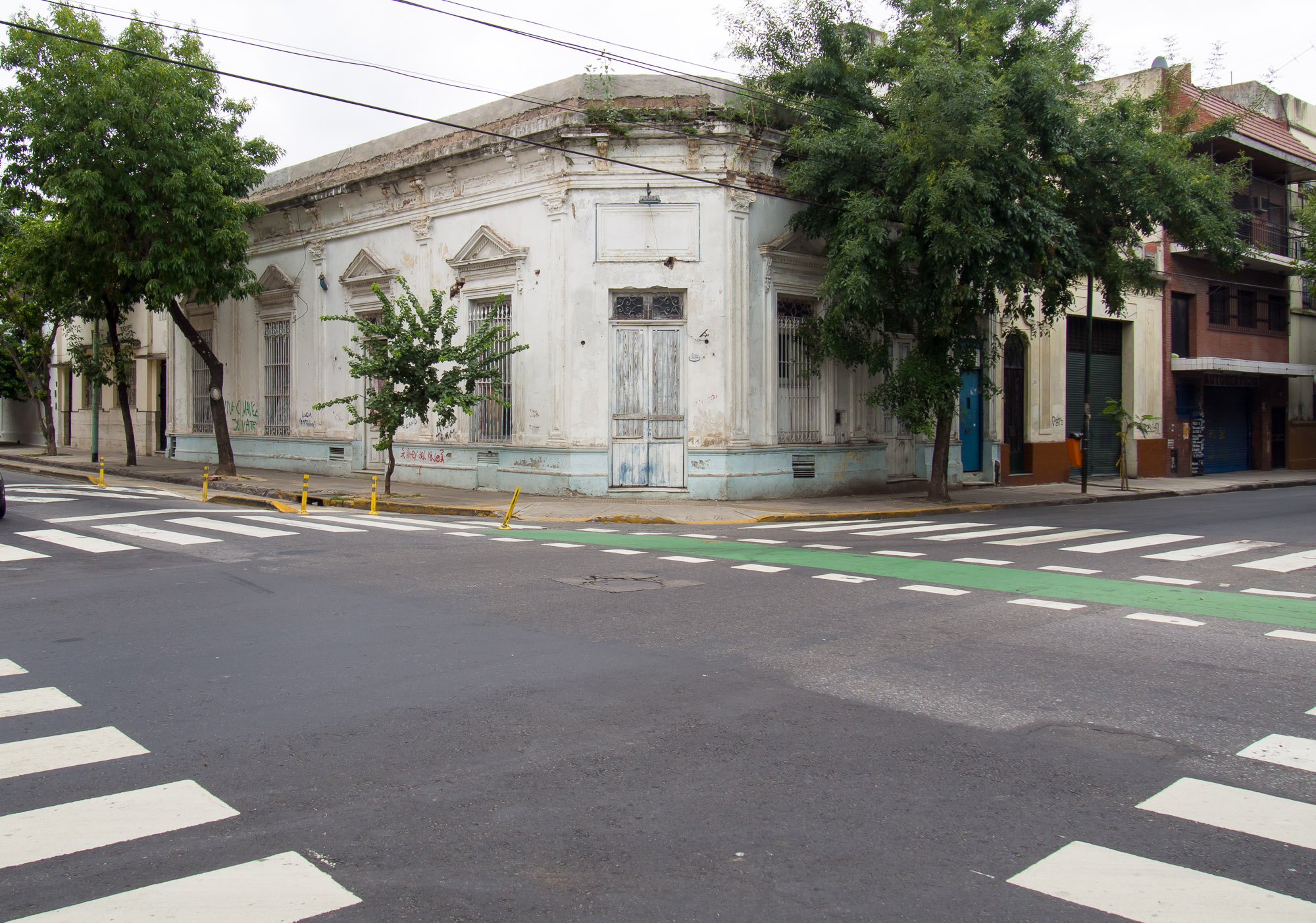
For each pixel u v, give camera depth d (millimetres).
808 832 3793
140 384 32688
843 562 10875
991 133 15828
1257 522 15883
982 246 16188
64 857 3531
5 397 41625
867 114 18406
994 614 7973
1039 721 5184
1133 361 28688
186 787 4215
